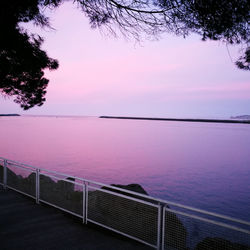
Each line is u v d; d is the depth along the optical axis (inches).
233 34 158.4
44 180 234.7
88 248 151.7
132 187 301.7
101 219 185.3
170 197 701.9
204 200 677.9
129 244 161.2
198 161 1333.7
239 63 179.8
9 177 284.0
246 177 961.5
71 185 223.1
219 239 139.1
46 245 153.6
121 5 164.6
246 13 140.3
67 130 3956.7
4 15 185.5
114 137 2827.3
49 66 283.6
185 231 147.6
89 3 174.4
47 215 206.7
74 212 205.9
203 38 169.2
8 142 1925.4
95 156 1386.6
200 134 3959.2
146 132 4084.6
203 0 143.6
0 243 153.8
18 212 211.2
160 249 156.3
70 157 1312.7
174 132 4360.2
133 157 1411.2
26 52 246.7
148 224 161.6
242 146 2150.6
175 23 163.5
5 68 249.8
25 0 182.5
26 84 314.5
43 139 2289.6
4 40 213.0
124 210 174.1
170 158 1416.1
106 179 882.1
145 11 162.2
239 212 591.5
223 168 1142.3
